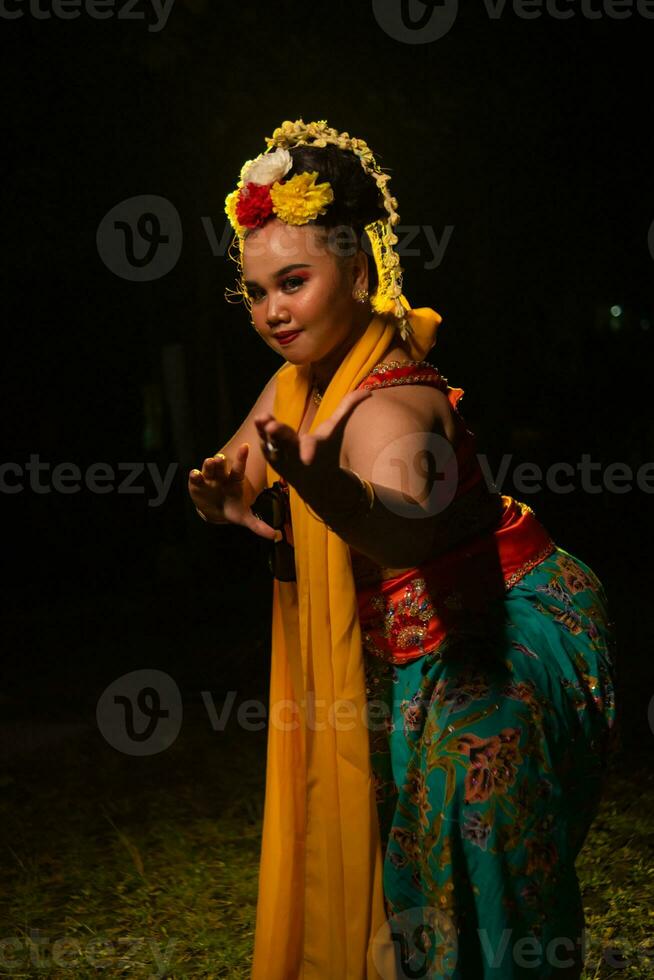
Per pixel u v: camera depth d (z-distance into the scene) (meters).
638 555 13.71
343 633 2.49
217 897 4.21
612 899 3.93
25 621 11.87
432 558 2.55
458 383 15.78
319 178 2.49
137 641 10.48
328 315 2.52
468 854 2.30
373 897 2.49
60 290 15.66
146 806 5.58
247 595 12.38
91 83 10.98
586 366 17.20
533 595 2.57
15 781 6.18
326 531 2.49
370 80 10.92
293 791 2.74
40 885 4.51
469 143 12.65
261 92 10.89
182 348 13.23
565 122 13.53
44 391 16.66
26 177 11.53
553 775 2.37
